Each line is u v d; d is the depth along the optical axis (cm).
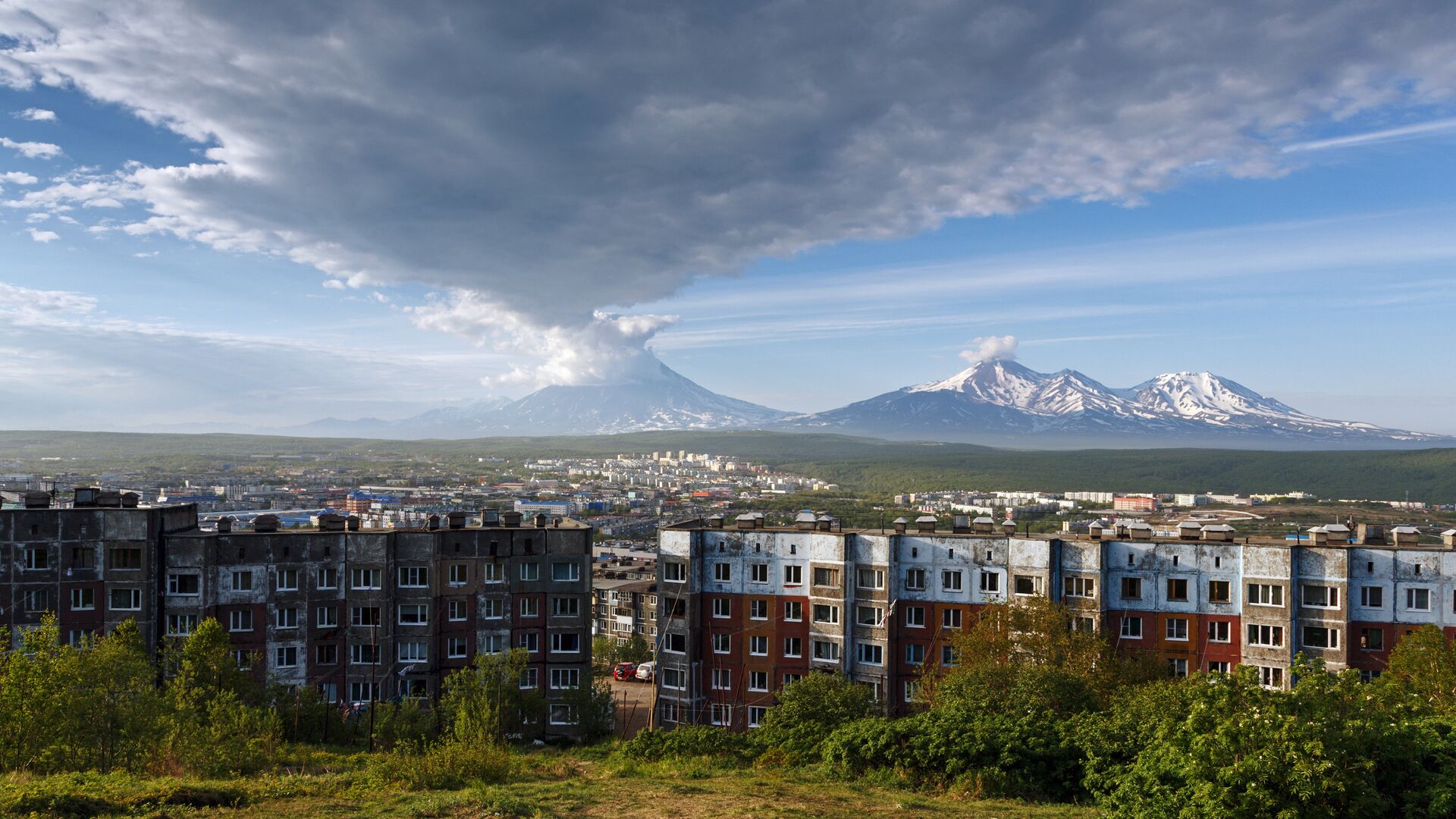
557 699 9344
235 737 5400
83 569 8444
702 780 5000
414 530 9300
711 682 9712
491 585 9319
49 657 5100
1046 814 4103
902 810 4072
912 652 9325
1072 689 6431
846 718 7000
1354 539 9169
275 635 8806
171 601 8588
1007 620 8075
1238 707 3400
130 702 5328
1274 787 3120
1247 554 8525
